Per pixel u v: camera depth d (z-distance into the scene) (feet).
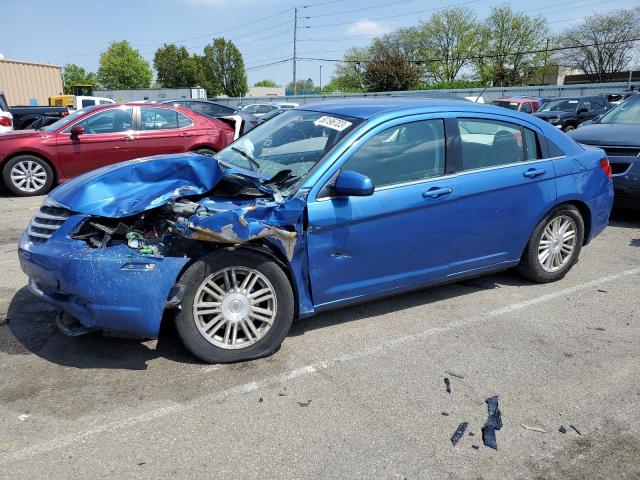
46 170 31.14
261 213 11.18
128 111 32.27
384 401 10.45
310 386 10.93
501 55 201.05
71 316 12.00
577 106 68.90
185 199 11.54
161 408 10.07
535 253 16.06
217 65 250.57
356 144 12.54
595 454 9.07
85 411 9.93
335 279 12.51
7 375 11.09
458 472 8.59
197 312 11.25
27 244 11.35
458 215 13.85
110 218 11.15
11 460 8.64
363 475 8.47
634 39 169.68
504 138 14.89
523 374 11.51
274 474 8.45
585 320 14.24
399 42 219.20
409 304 15.16
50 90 104.42
